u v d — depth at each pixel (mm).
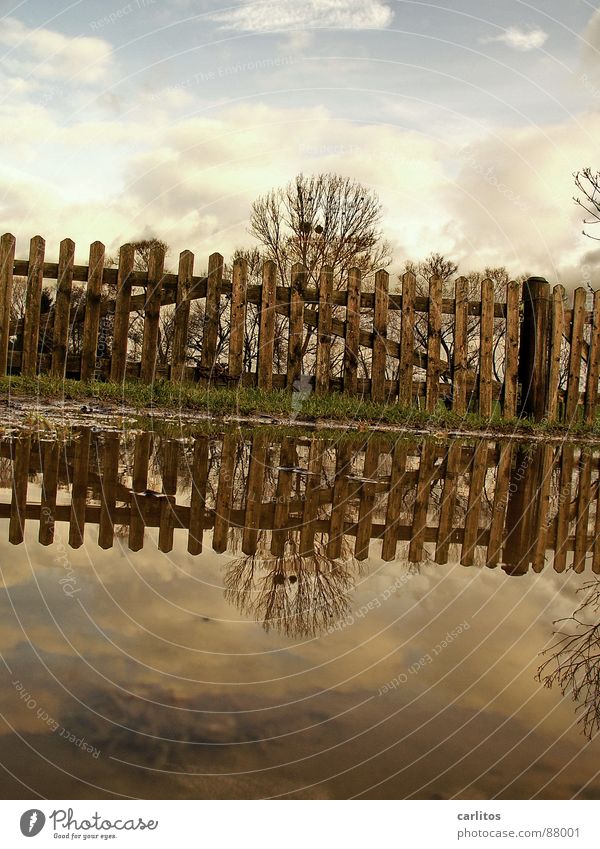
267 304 10180
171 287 9859
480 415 10562
